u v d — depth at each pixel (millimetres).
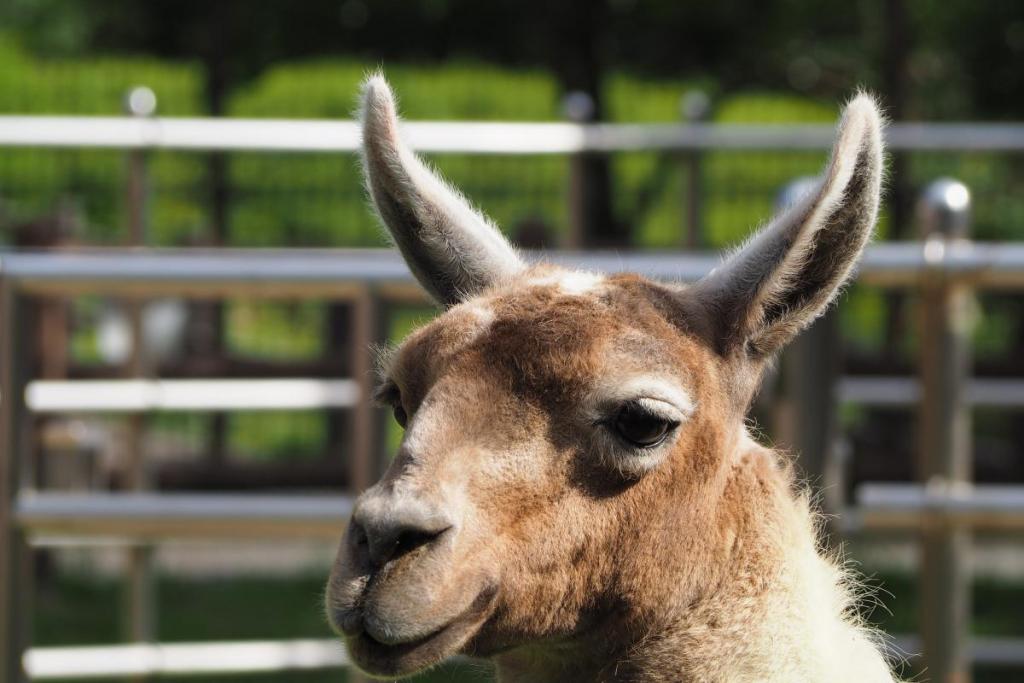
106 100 47656
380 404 11008
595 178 38312
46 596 30672
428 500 9461
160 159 40562
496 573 9773
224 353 35500
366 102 11570
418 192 11570
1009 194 41656
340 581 9438
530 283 10727
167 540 17031
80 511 16328
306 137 25812
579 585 10219
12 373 16266
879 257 16766
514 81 48719
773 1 43531
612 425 10047
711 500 10672
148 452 26531
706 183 38125
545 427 9977
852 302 39031
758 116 51812
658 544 10406
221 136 25516
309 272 16484
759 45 44250
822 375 15797
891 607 29328
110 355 35562
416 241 11703
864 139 10570
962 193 18297
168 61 51156
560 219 37031
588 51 42594
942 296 17500
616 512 10180
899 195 37500
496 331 10117
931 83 45656
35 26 55156
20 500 16312
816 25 45875
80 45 54812
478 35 46281
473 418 9867
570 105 29375
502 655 11438
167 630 27812
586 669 10945
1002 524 16891
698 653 10781
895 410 34844
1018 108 44188
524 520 9883
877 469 30328
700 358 10562
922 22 44500
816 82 46594
